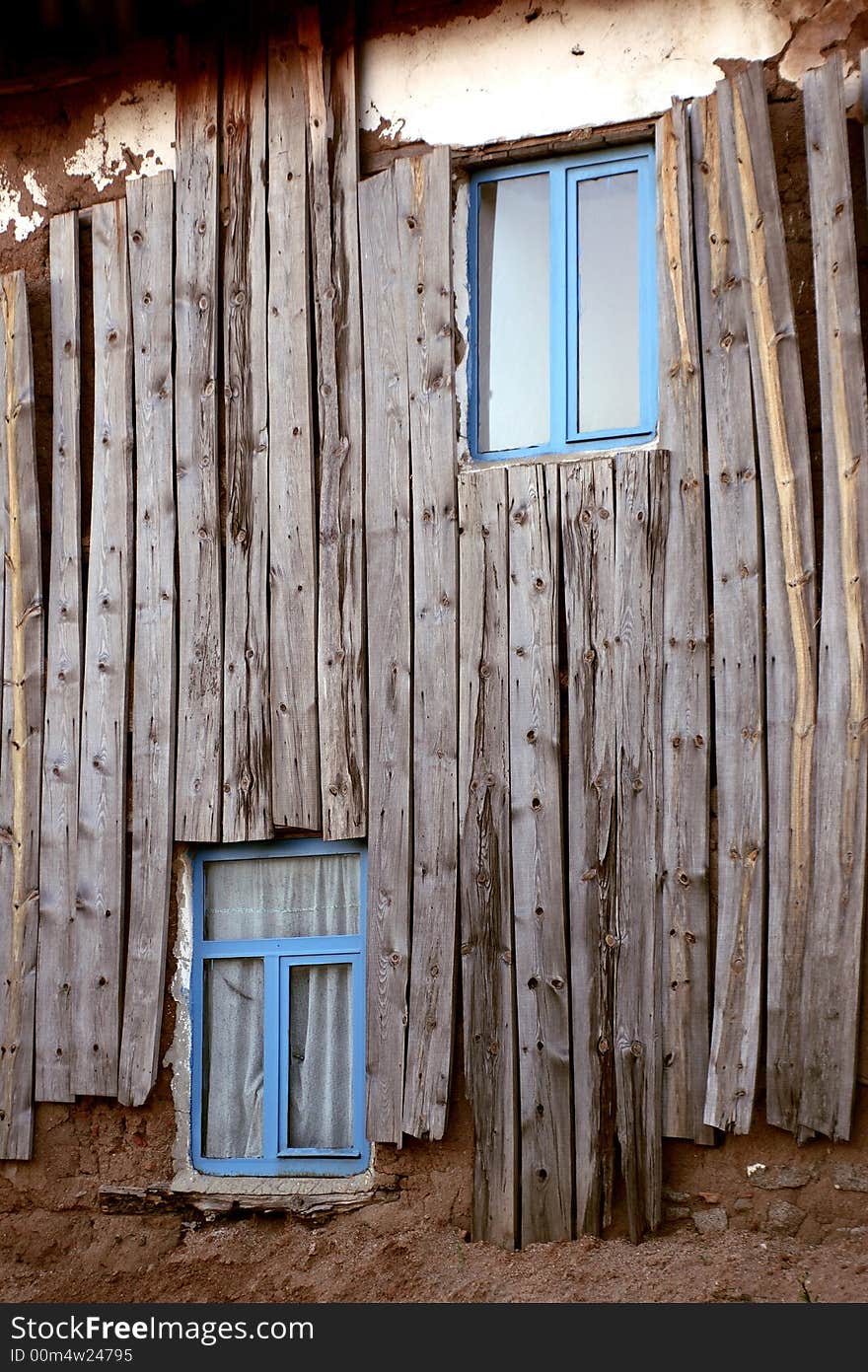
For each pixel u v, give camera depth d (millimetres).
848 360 6410
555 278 7086
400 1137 6703
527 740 6727
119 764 7355
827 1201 6141
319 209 7344
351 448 7160
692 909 6418
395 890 6863
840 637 6312
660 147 6840
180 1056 7172
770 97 6781
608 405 6949
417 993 6766
